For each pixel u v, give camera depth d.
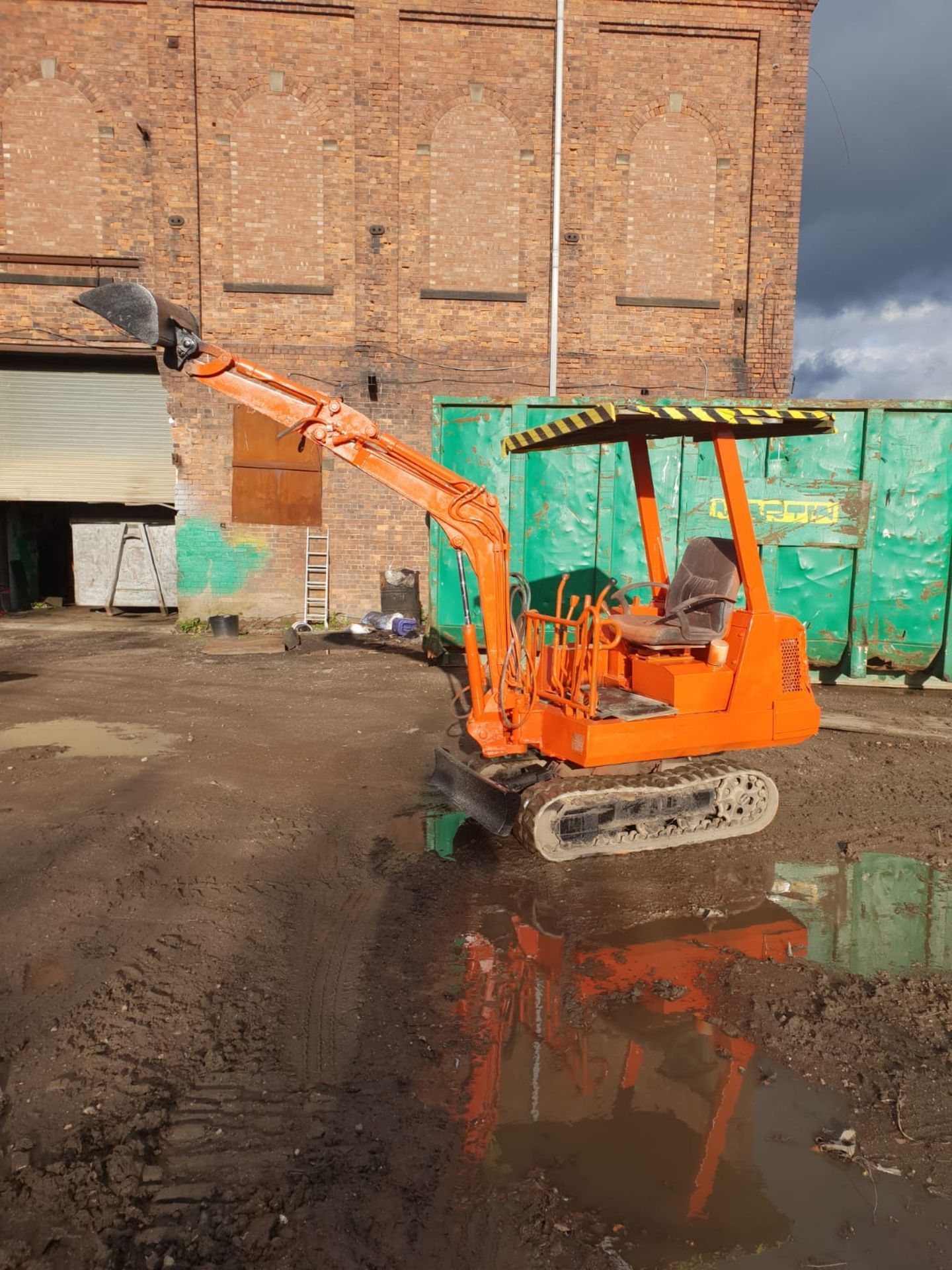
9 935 3.68
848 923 4.12
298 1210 2.31
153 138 12.86
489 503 5.09
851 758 6.75
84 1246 2.17
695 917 4.16
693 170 13.50
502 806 4.68
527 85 13.22
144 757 6.45
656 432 5.41
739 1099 2.81
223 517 13.43
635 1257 2.18
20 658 10.87
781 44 13.23
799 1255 2.20
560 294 13.45
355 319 13.35
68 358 13.88
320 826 5.18
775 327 13.71
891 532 8.99
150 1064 2.91
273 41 12.89
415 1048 3.05
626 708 4.67
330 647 11.59
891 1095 2.83
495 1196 2.38
